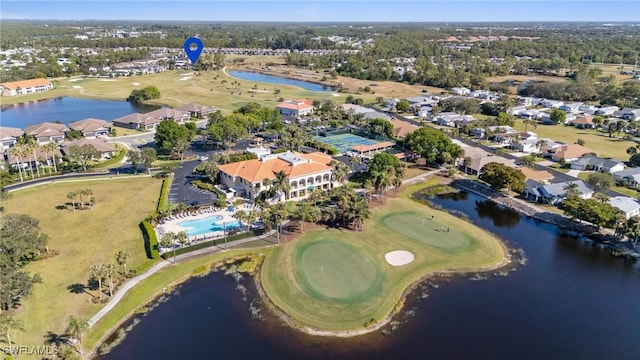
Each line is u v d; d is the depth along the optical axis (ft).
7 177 534.78
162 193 502.38
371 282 346.13
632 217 406.62
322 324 300.81
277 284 343.26
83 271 350.84
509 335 292.61
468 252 391.86
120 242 397.60
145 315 308.81
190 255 379.96
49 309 304.09
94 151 597.93
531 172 554.46
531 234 433.89
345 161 630.74
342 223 442.91
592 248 406.62
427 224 444.14
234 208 475.72
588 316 313.12
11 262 320.50
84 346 275.18
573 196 464.24
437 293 336.08
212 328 296.92
